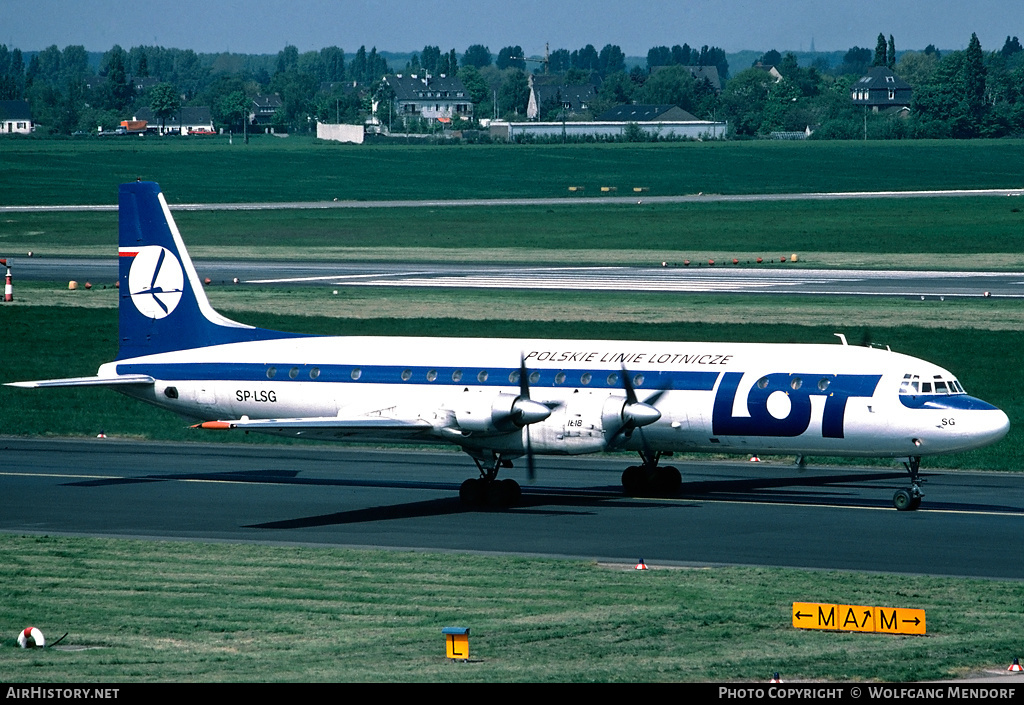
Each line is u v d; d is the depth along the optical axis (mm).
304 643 75500
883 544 107500
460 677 66875
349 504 128375
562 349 135250
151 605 86062
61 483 140000
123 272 150625
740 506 127062
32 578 94688
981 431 120750
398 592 90000
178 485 139250
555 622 80375
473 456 129000
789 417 126438
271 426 120375
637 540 110000
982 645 73438
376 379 137250
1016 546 106438
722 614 82125
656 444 132625
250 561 101188
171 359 148000
